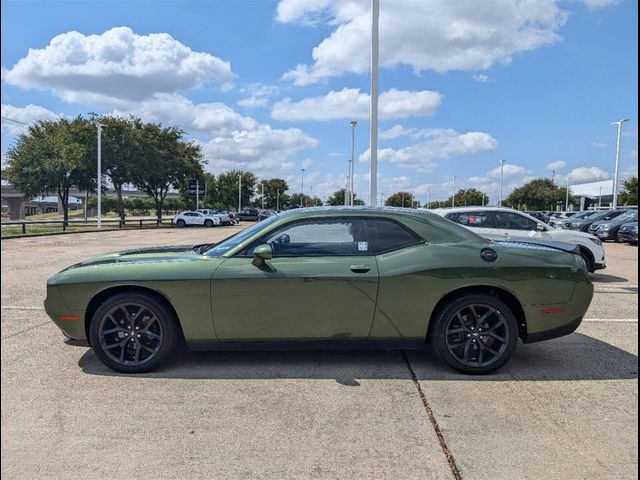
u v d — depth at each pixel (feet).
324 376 14.24
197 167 172.14
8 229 102.06
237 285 14.07
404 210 15.40
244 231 16.15
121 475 9.21
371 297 14.16
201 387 13.41
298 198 387.34
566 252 15.24
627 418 11.59
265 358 15.76
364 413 11.82
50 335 18.56
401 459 9.80
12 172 129.80
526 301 14.42
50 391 13.10
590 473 9.30
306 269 14.12
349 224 14.89
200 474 9.26
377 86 48.01
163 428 11.04
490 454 9.98
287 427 11.10
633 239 64.90
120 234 95.91
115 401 12.48
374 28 47.52
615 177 136.05
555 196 266.57
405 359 15.75
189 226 148.87
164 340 14.34
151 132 145.89
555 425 11.23
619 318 21.88
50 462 9.65
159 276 14.17
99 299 14.76
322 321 14.24
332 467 9.52
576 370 14.85
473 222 33.83
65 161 123.34
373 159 48.42
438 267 14.20
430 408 12.10
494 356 14.43
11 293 27.78
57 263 43.29
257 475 9.23
